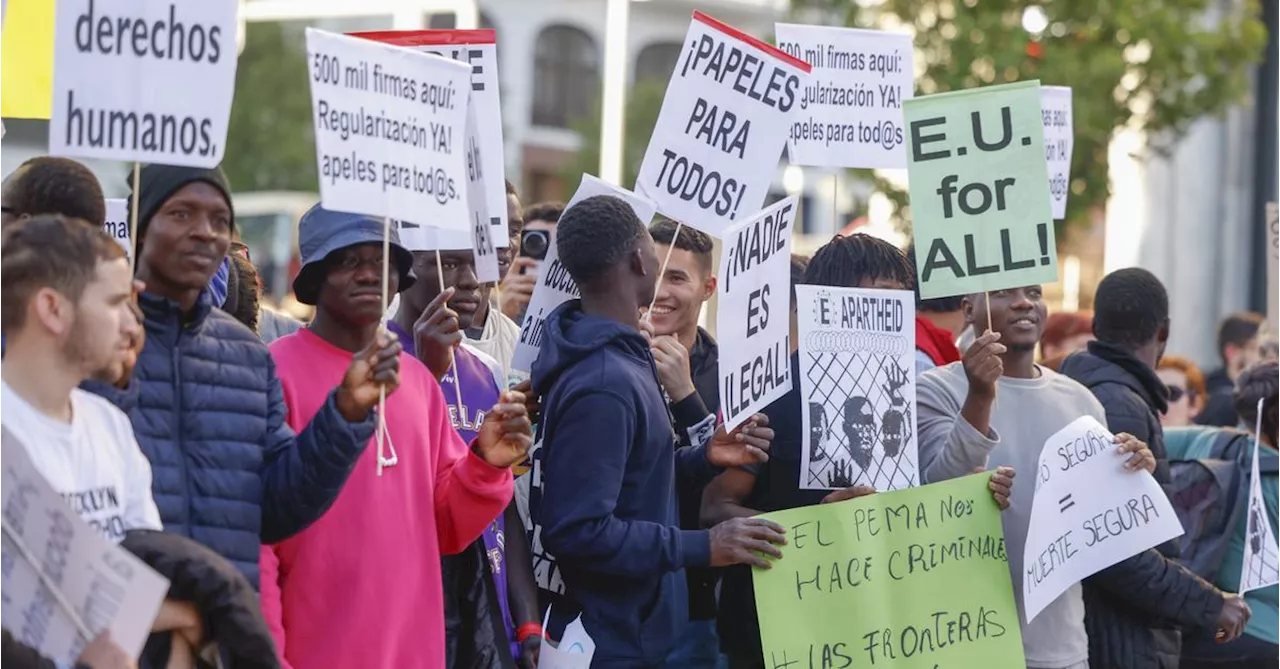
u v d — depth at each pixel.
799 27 6.53
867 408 5.77
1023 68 14.73
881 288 5.98
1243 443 7.10
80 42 4.14
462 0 10.30
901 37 6.68
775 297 5.54
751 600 5.82
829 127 6.57
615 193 5.80
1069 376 6.67
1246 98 16.58
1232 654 6.95
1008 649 5.83
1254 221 20.94
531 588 5.61
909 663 5.68
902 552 5.71
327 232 4.88
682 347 5.93
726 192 5.94
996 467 6.02
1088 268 21.16
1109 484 5.97
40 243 3.71
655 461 5.21
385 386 4.28
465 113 4.79
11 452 3.58
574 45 31.34
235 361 4.37
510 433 4.89
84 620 3.55
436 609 4.90
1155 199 20.91
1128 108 15.44
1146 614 6.30
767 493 5.92
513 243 6.40
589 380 5.09
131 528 3.88
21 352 3.73
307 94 25.23
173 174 4.27
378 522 4.74
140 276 4.29
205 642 3.84
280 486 4.32
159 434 4.18
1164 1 15.57
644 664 5.23
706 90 5.93
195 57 4.24
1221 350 11.16
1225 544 6.89
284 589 4.68
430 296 5.68
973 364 5.66
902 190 15.05
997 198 5.90
